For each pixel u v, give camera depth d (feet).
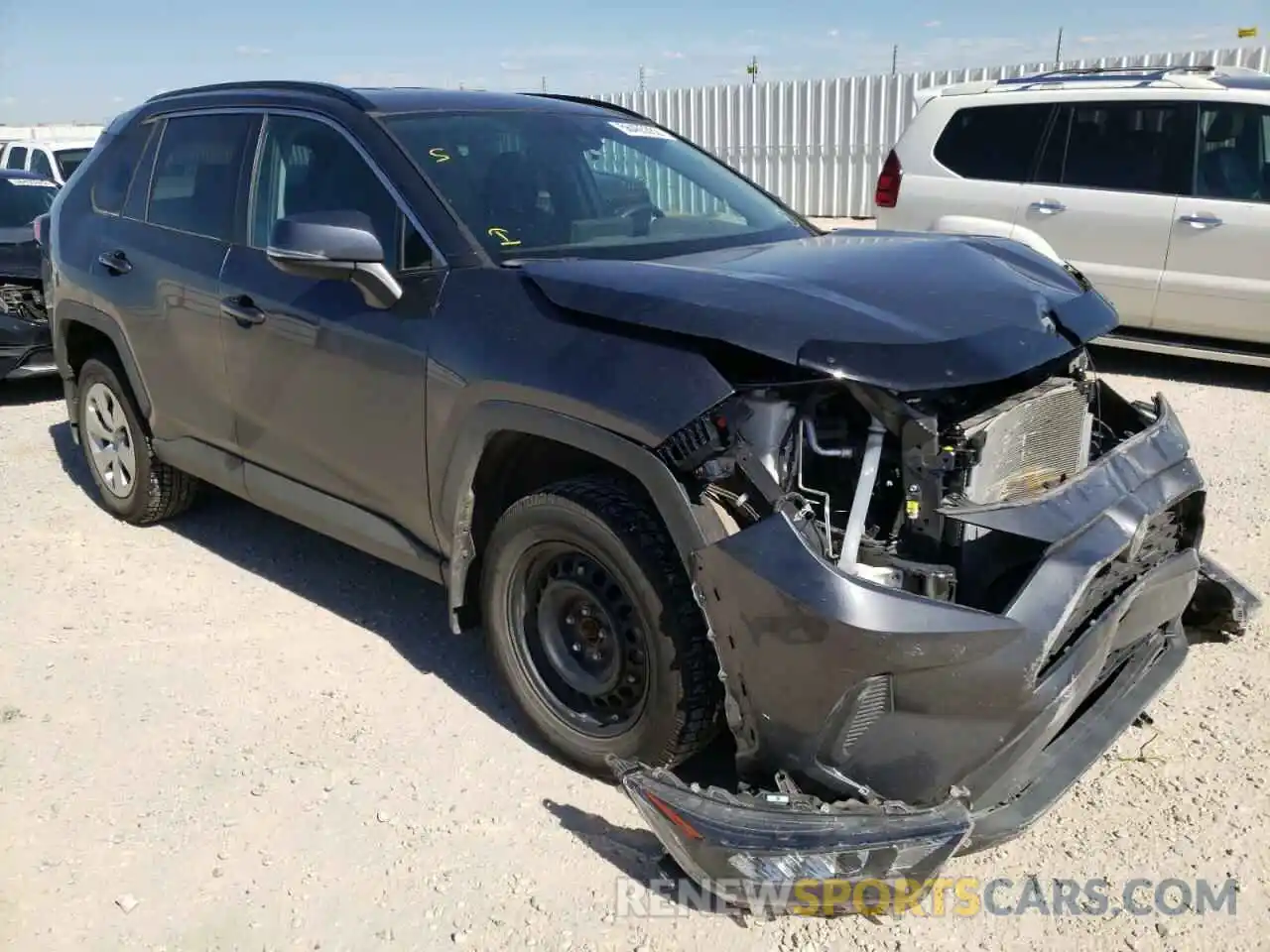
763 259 10.90
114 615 14.55
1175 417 10.94
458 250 11.30
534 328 10.19
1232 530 16.40
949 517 8.56
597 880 9.45
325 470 12.90
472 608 11.67
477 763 11.08
